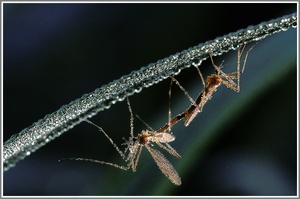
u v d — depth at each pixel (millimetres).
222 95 143
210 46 119
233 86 126
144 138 129
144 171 143
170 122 129
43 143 121
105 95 120
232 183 141
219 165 143
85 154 145
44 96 145
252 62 141
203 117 143
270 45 141
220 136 143
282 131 143
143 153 144
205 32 145
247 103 143
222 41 119
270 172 142
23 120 144
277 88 142
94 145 145
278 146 143
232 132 143
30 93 145
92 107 120
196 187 142
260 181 142
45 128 121
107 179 144
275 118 143
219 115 143
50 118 120
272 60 141
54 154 145
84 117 121
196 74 143
